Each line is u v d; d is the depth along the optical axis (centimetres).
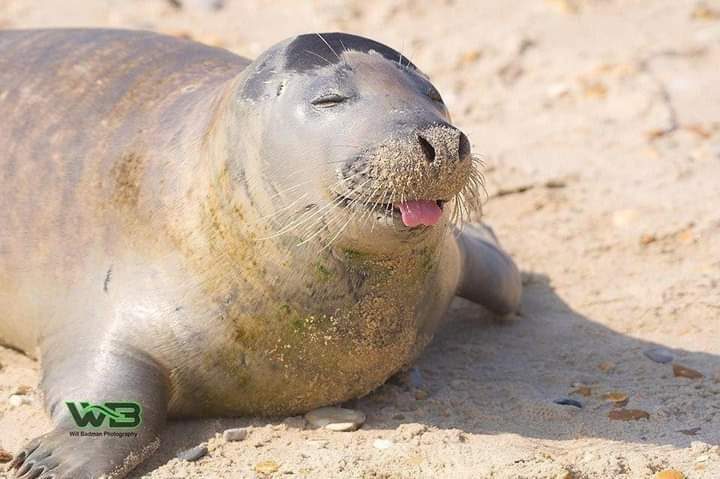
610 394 2386
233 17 4341
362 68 2080
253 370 2192
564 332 2703
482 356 2597
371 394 2389
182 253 2197
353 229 2016
